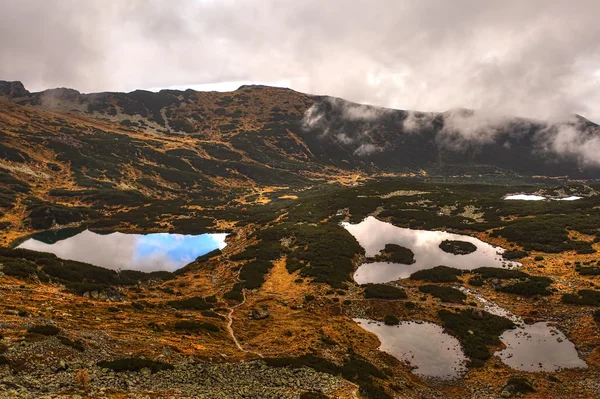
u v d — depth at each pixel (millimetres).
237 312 59781
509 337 51156
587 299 57344
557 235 91750
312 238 100125
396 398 34781
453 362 45438
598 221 97250
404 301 63125
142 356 32312
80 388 24469
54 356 28047
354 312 60531
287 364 37219
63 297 50156
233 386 30500
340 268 80750
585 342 47625
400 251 92750
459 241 97562
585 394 36812
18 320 34438
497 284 67812
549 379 40188
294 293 69250
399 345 49906
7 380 22734
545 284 64875
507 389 37812
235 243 111938
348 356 44250
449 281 72812
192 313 55812
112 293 58594
